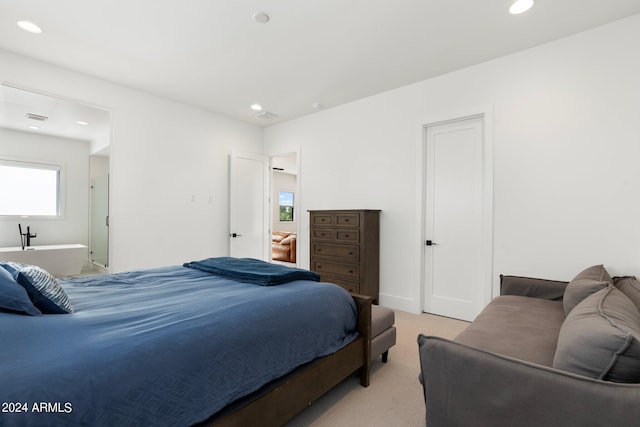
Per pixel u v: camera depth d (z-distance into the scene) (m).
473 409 1.05
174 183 3.99
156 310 1.37
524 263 2.74
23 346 0.97
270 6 2.17
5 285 1.22
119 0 2.11
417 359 2.33
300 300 1.66
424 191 3.44
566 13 2.23
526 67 2.73
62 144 4.31
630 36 2.28
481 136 3.09
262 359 1.34
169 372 1.04
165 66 3.07
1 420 0.74
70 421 0.82
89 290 1.77
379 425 1.60
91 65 3.05
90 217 4.45
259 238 4.93
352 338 1.90
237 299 1.55
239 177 4.66
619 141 2.32
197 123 4.24
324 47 2.71
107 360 0.95
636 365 0.89
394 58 2.90
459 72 3.12
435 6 2.16
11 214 3.96
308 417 1.66
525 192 2.73
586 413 0.87
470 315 3.13
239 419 1.23
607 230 2.37
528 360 1.36
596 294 1.52
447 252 3.29
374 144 3.81
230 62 2.99
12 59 2.81
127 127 3.56
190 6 2.17
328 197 4.29
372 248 3.59
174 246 3.98
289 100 3.99
